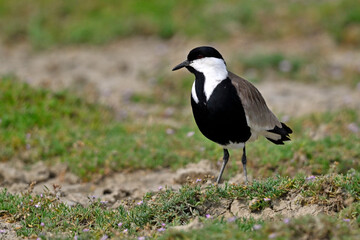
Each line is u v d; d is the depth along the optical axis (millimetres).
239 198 9406
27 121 14141
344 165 12180
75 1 25281
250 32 23234
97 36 23109
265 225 7875
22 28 23797
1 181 11875
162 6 24812
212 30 23281
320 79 19453
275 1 25266
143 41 23109
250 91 10094
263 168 12094
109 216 9422
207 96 9789
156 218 9109
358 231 7605
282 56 20297
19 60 21203
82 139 13641
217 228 7812
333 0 25000
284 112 16406
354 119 15523
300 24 23391
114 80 19172
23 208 9680
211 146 13328
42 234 8719
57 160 12781
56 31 23547
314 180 9391
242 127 9953
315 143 13164
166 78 19078
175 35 23359
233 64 20141
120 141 13609
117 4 25203
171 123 15508
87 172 12328
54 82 18391
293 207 9109
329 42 22391
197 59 9914
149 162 12719
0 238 8852
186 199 9406
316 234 7570
